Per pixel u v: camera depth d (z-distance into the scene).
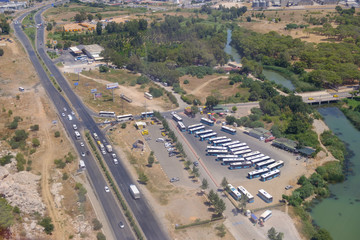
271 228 156.00
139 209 174.25
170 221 166.62
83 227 158.75
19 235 143.62
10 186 163.25
